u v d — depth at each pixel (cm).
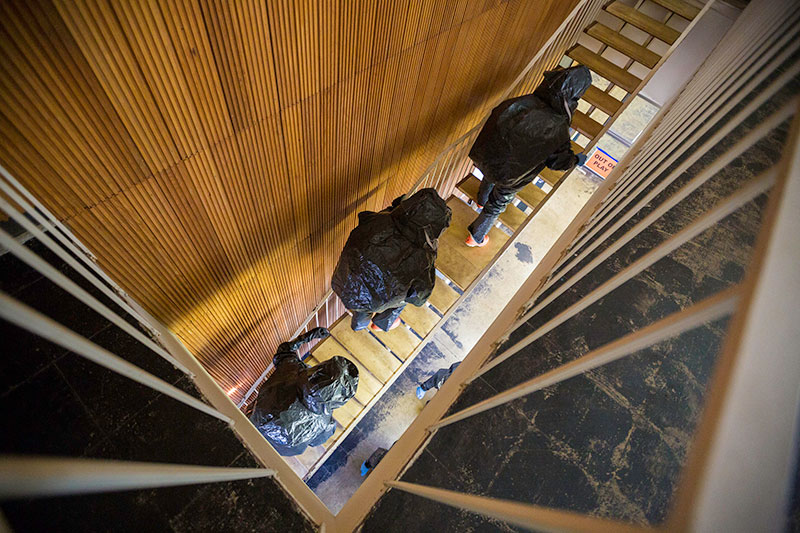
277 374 326
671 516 26
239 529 130
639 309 143
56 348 138
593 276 152
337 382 284
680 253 147
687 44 382
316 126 278
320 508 165
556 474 123
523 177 327
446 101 414
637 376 128
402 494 133
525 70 450
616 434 123
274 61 215
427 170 450
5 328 136
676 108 256
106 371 140
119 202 203
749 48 189
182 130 201
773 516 22
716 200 157
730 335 30
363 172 378
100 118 170
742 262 146
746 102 175
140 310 176
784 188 38
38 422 130
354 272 285
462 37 347
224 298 328
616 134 642
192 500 130
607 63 439
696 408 124
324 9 217
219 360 395
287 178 291
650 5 436
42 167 166
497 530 128
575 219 251
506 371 144
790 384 26
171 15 162
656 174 139
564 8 463
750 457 24
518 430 130
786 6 231
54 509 117
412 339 439
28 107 149
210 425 143
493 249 438
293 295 431
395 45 285
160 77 175
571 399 129
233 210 269
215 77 195
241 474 112
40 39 138
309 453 421
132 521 122
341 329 441
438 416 150
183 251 258
